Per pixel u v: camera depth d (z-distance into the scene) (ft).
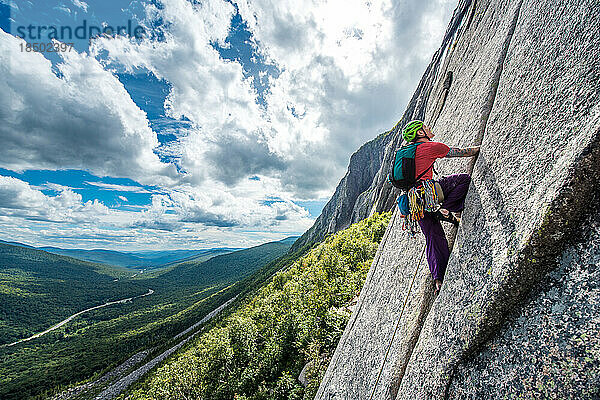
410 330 11.12
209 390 99.96
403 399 9.16
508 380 6.27
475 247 8.23
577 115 6.26
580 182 5.81
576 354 5.33
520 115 8.20
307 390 53.57
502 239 7.23
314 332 69.77
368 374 14.05
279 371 79.71
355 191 438.81
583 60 6.45
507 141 8.43
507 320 6.70
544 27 8.16
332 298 84.58
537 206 6.48
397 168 10.54
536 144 7.24
